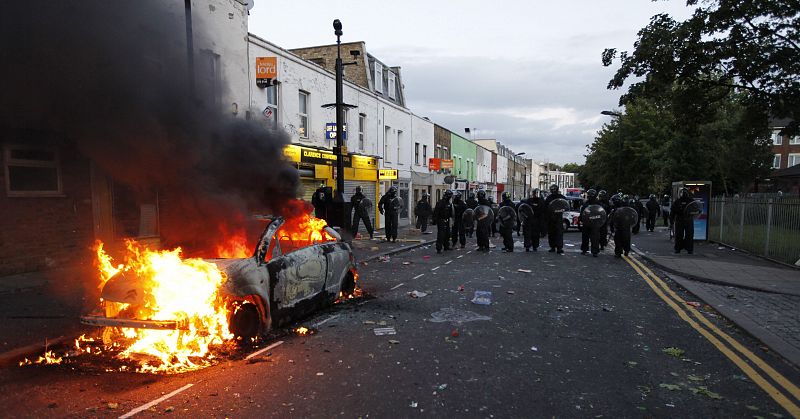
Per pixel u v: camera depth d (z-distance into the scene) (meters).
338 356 4.71
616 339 5.40
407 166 26.16
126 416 3.40
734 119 26.39
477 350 4.94
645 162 33.44
